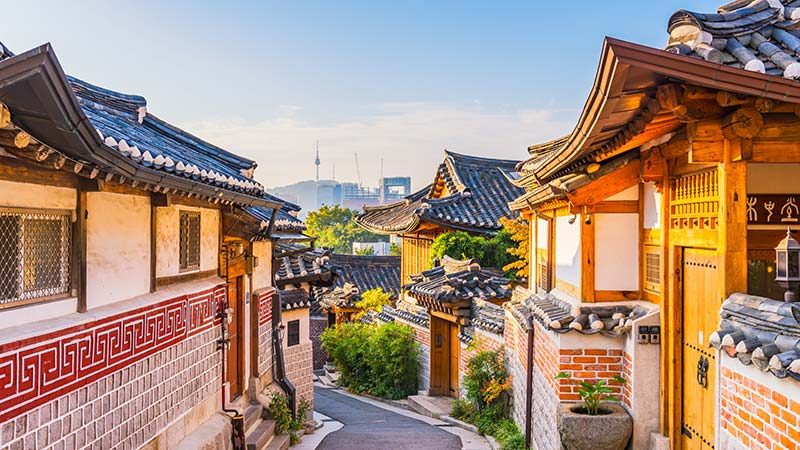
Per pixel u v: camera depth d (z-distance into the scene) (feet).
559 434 24.29
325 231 189.88
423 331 60.80
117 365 19.30
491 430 41.24
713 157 17.17
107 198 19.16
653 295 25.11
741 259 17.33
